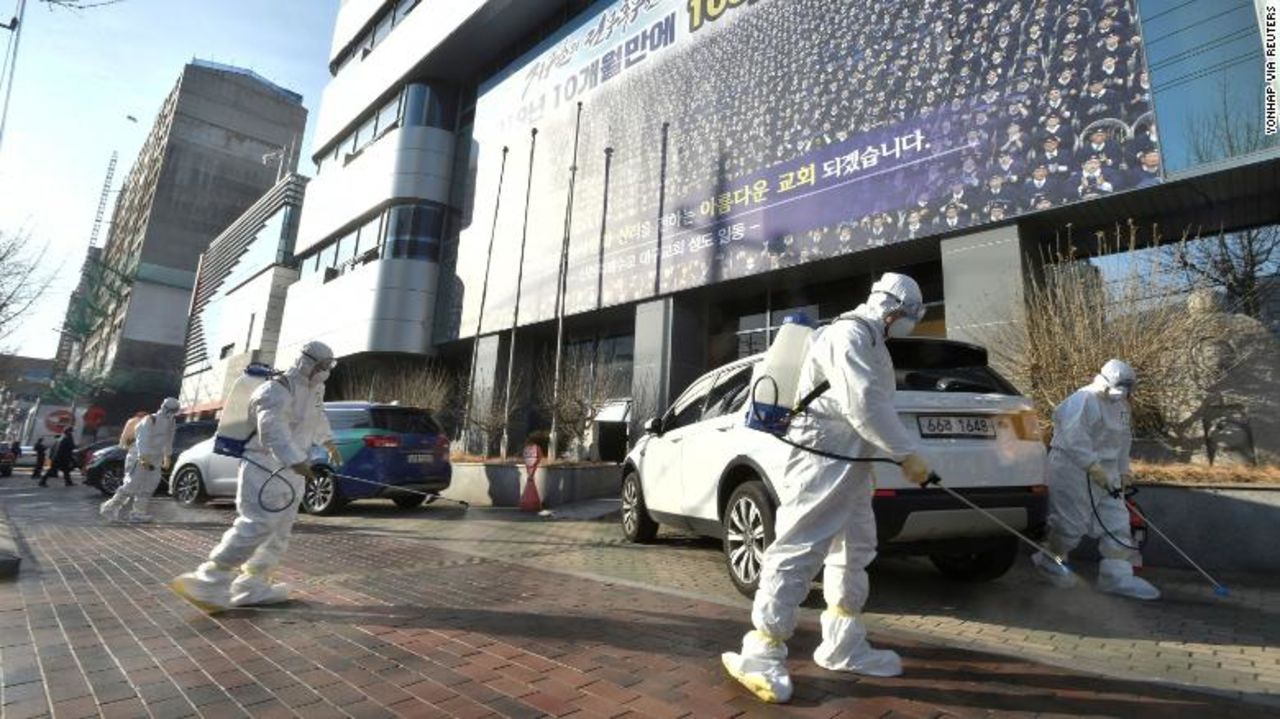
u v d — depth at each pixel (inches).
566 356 642.8
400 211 840.9
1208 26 292.8
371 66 971.3
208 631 143.1
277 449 157.2
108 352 2415.1
